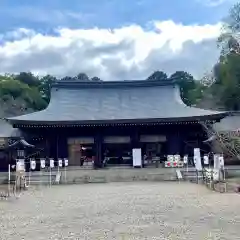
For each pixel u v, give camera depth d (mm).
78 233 14438
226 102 75688
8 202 24797
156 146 52281
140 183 37500
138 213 18812
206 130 48719
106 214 18781
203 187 31891
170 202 22562
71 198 26094
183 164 45938
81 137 51594
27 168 47188
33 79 110188
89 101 57250
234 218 16734
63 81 59469
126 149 52594
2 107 81250
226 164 45500
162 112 52000
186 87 100125
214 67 83750
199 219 16703
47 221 17359
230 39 72188
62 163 49062
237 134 39406
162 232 14203
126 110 53625
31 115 51656
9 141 48188
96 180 40781
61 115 51906
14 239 13711
